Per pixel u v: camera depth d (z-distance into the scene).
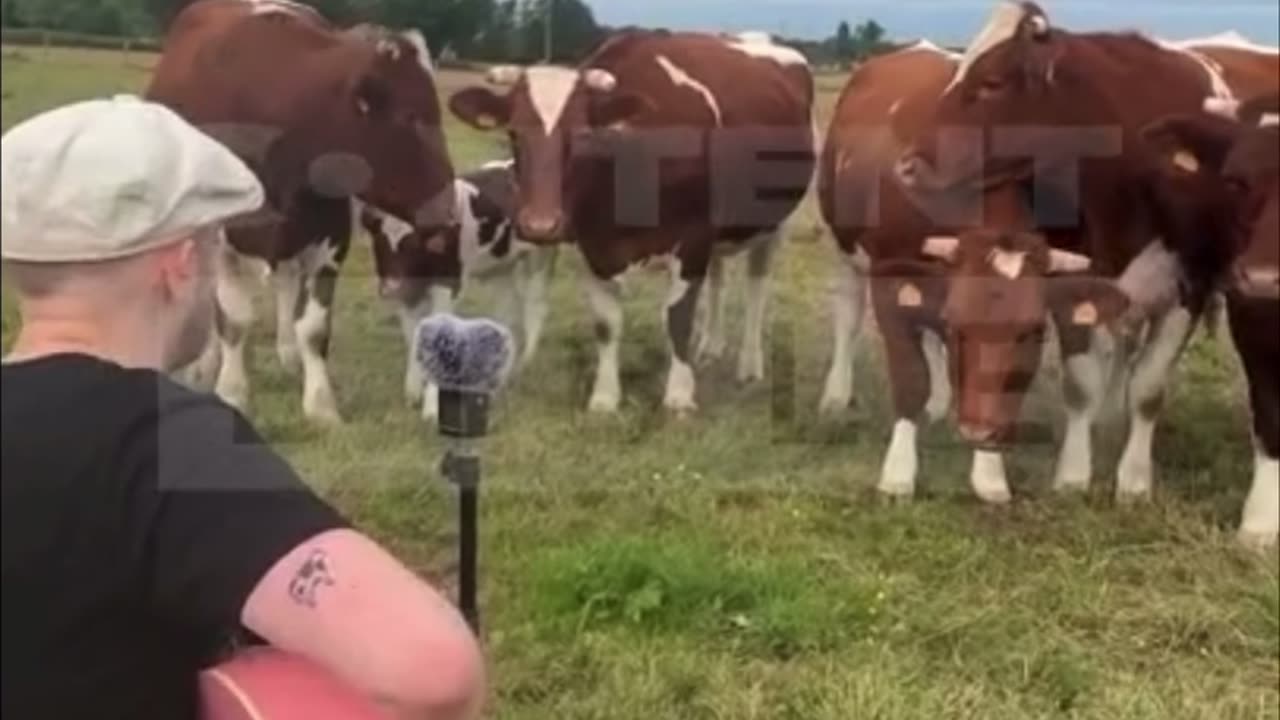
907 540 5.51
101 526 1.52
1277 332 5.55
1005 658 4.65
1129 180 5.68
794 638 4.69
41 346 1.58
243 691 1.58
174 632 1.55
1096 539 5.57
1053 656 4.68
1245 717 4.38
